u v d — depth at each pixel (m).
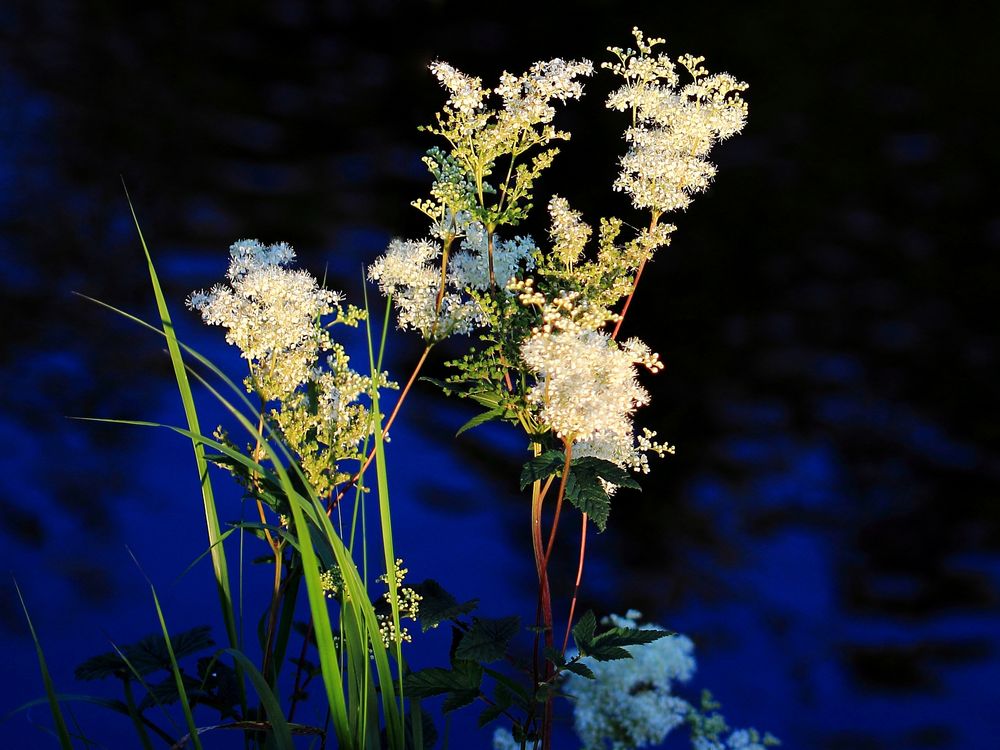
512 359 2.39
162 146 14.40
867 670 5.84
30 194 12.23
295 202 12.66
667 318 10.80
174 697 2.44
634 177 2.76
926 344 10.26
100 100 16.05
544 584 2.36
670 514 7.30
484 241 2.62
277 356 2.40
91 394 8.05
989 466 8.16
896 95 18.08
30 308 9.44
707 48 19.97
